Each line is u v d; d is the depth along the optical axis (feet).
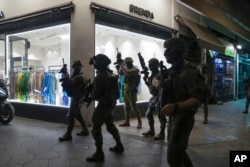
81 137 20.86
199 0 42.09
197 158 16.43
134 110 24.90
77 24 25.53
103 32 28.48
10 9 32.30
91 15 25.63
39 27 28.96
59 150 17.49
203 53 46.42
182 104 8.73
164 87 9.74
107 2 27.53
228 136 22.50
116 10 28.14
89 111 25.25
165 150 17.72
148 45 35.27
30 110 29.96
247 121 30.19
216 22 48.98
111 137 21.06
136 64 33.45
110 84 15.88
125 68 24.73
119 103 29.17
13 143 19.02
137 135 21.83
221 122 29.43
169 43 9.53
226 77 56.13
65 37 28.22
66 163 15.14
